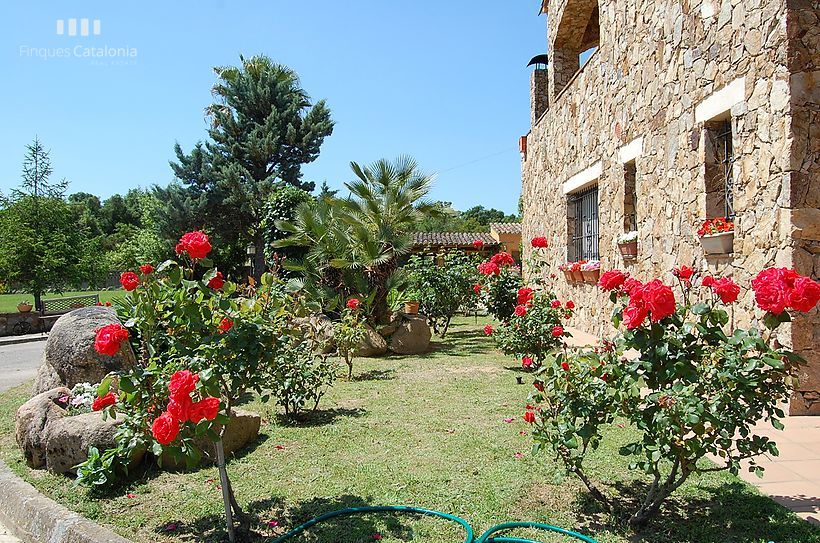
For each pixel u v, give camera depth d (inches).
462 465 159.5
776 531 115.1
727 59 229.6
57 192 738.2
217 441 120.0
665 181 287.4
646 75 308.8
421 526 124.0
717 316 111.1
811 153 192.2
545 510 129.6
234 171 1072.2
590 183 411.5
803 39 192.5
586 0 458.9
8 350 550.3
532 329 282.2
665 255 288.2
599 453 164.6
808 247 192.2
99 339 116.1
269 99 1158.3
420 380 287.1
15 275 693.3
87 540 118.4
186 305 120.7
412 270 503.5
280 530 125.5
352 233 439.8
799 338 192.5
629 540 115.3
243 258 1165.1
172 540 122.6
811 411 194.4
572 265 423.8
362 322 359.3
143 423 126.3
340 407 234.4
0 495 150.7
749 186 215.3
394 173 478.6
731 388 105.6
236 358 124.3
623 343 113.1
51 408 179.8
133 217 2151.8
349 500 138.8
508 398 238.7
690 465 111.2
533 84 589.6
